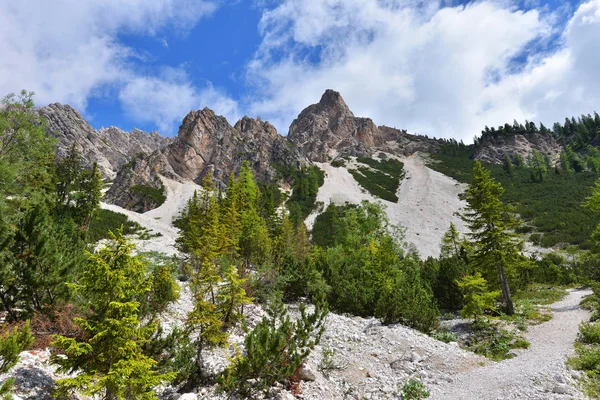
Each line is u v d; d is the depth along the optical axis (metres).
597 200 37.97
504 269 26.83
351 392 11.74
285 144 177.50
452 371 14.03
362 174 180.38
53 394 7.40
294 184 146.50
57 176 48.31
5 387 6.07
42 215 12.34
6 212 17.39
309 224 109.06
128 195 119.75
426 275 32.66
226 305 13.84
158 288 16.55
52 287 11.17
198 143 150.12
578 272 46.75
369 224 51.50
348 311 22.92
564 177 134.38
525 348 17.25
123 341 7.80
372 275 30.20
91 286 7.95
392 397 11.52
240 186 79.00
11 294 11.05
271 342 10.57
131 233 73.62
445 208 123.56
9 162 21.66
